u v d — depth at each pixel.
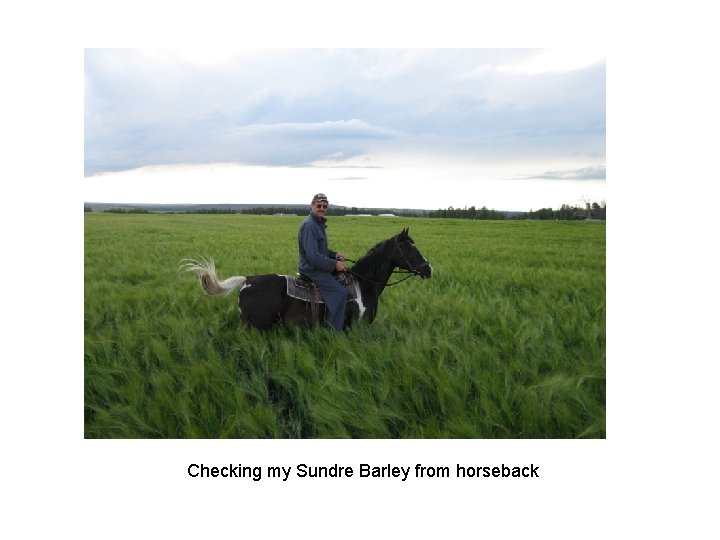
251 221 40.50
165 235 24.30
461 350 5.82
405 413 4.86
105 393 5.11
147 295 8.78
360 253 17.28
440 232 29.12
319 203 6.17
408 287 9.91
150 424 4.68
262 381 5.18
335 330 6.14
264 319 6.14
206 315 7.64
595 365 5.54
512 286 10.58
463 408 4.79
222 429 4.66
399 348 5.86
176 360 5.95
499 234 27.52
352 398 4.88
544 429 4.66
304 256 6.25
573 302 8.84
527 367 5.56
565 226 35.34
